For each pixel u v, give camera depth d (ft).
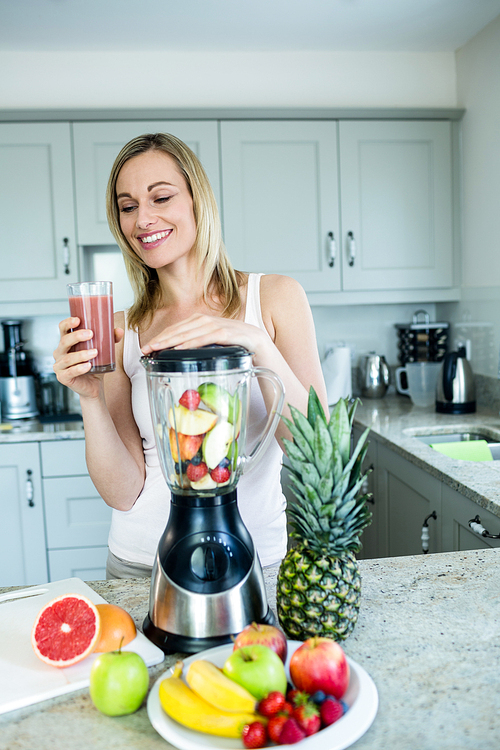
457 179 9.34
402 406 9.25
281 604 2.49
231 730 1.91
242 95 9.39
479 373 9.07
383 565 3.30
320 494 2.34
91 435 3.39
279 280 3.90
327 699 2.00
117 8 7.64
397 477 7.11
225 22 8.20
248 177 8.92
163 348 2.76
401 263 9.30
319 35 8.77
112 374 4.03
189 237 3.65
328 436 2.29
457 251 9.42
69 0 7.38
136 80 9.21
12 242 8.73
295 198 9.02
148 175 3.51
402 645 2.48
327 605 2.38
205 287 3.88
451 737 1.95
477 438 7.66
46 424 8.87
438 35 8.90
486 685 2.20
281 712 1.92
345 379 9.57
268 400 3.14
